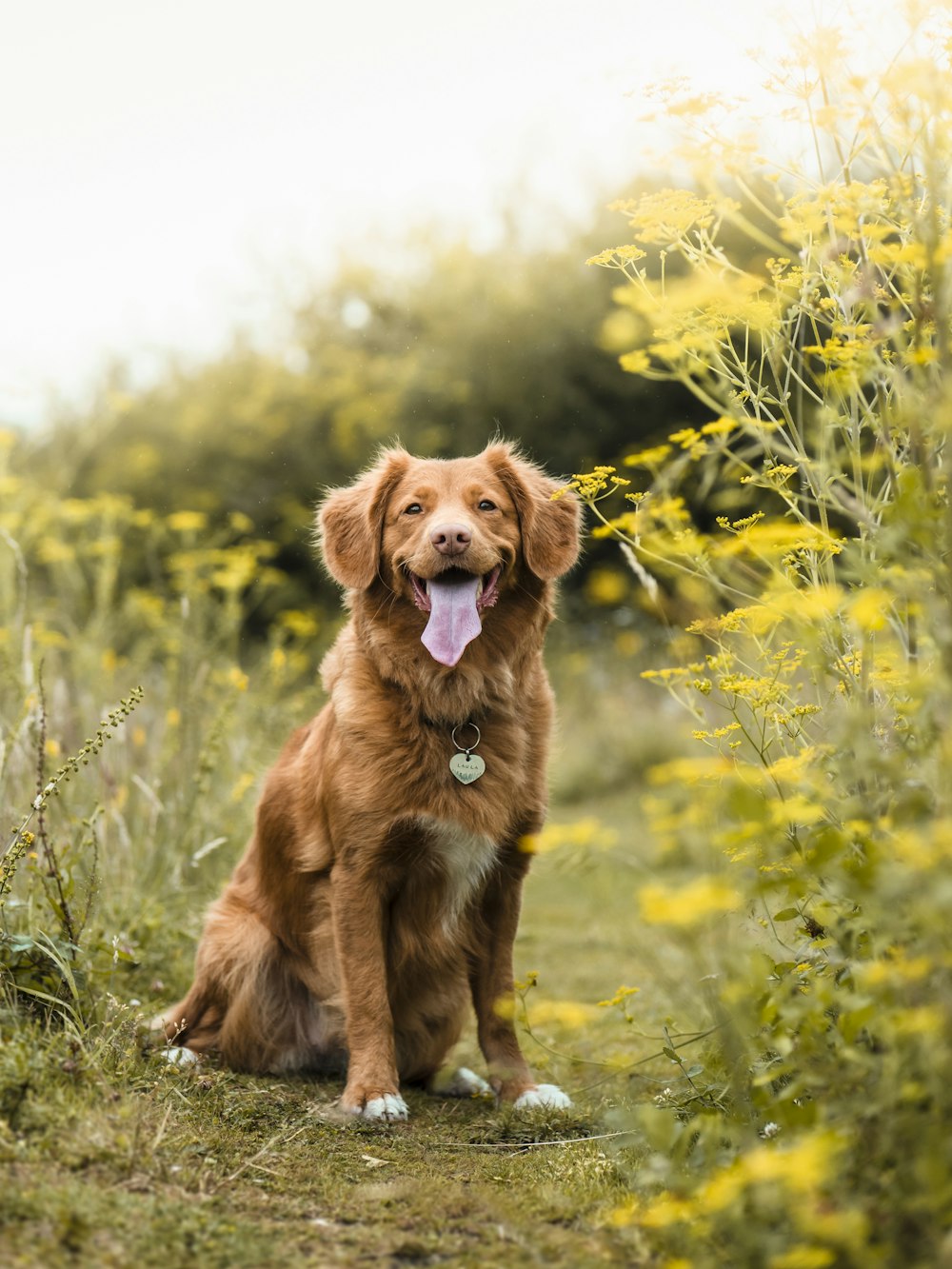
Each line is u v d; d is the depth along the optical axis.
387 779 4.43
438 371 19.91
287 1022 4.95
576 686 15.98
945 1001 2.41
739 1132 2.97
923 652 3.14
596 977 6.86
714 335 3.34
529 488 4.86
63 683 7.06
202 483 22.19
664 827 2.69
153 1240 2.81
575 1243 3.00
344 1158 3.71
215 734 6.81
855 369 2.99
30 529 9.00
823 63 3.13
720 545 3.24
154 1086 3.96
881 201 3.12
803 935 3.59
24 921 4.67
